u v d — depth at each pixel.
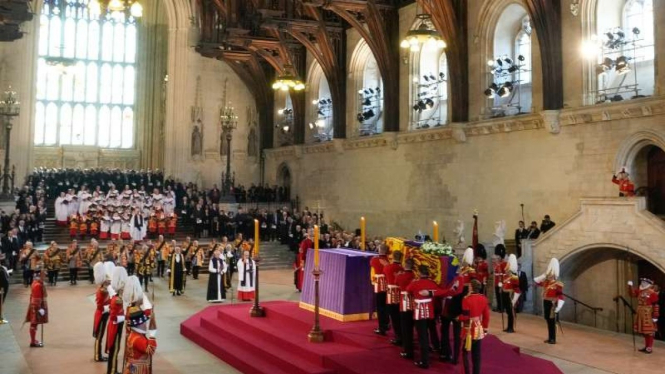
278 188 39.16
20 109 34.34
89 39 44.38
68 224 31.56
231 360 12.42
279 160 40.28
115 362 10.71
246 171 41.44
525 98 23.75
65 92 43.66
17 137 34.25
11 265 23.86
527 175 22.52
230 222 32.84
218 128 40.59
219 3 34.19
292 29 31.38
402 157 29.20
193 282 25.16
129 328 8.70
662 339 17.94
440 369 9.93
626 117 19.05
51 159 42.53
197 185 39.84
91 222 30.92
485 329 9.53
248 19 32.91
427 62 28.89
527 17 23.88
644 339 14.84
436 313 10.78
